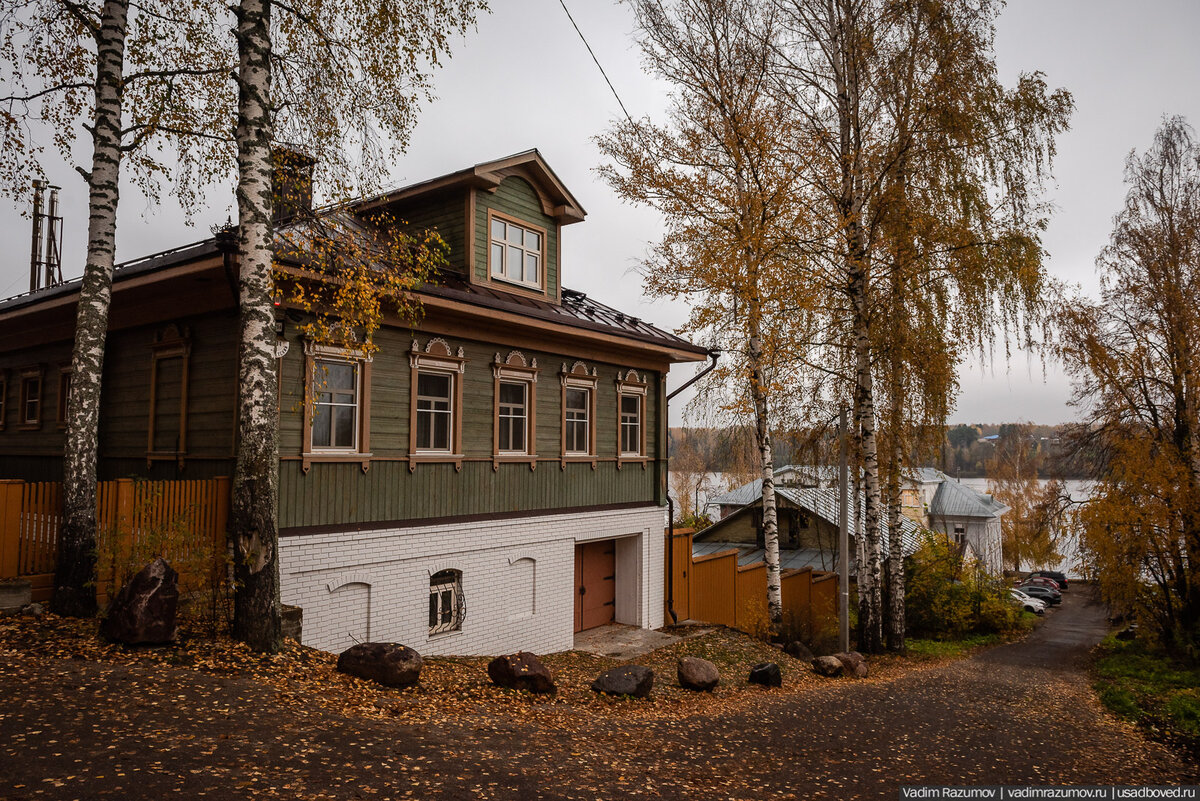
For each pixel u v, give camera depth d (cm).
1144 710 1366
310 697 733
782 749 841
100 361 889
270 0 896
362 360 1153
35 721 566
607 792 602
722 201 1523
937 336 1625
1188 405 2262
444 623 1299
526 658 980
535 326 1388
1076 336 2345
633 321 1809
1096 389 2381
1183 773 909
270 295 848
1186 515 2209
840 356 1766
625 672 1057
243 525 839
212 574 909
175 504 955
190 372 1137
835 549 2862
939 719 1106
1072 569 2447
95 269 877
